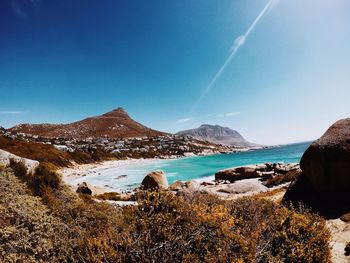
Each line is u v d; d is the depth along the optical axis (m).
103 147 133.75
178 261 4.05
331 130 15.20
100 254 4.00
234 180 37.50
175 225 4.85
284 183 27.16
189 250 4.39
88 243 4.45
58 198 8.36
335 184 13.99
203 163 83.56
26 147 63.84
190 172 59.00
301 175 16.28
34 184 8.36
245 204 7.94
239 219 6.17
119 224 5.63
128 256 3.99
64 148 94.06
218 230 4.87
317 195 14.54
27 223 5.13
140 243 4.18
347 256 7.51
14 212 5.22
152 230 4.64
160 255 4.10
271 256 5.23
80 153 88.50
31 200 6.38
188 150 166.00
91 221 6.56
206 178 47.47
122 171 66.81
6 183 6.76
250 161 78.62
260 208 7.69
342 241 8.89
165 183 29.69
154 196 6.03
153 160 119.19
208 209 6.17
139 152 136.38
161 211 5.54
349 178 13.72
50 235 5.09
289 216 6.84
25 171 8.95
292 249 5.62
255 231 5.75
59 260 4.48
